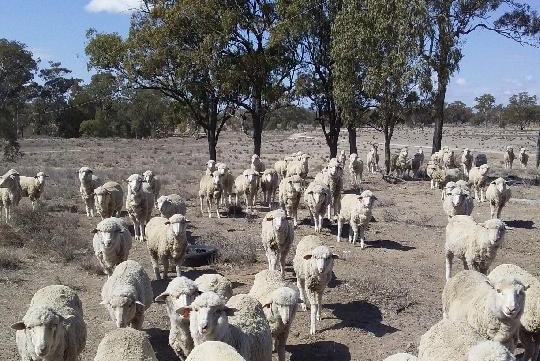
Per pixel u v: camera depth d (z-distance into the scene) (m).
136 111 103.88
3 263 14.93
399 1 32.44
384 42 33.44
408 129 129.62
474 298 8.94
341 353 10.13
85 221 21.27
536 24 38.09
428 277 14.68
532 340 9.23
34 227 18.67
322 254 10.91
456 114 181.62
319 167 39.31
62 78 112.00
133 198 17.97
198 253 15.64
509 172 38.19
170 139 96.25
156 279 14.15
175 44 34.12
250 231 20.02
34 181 23.17
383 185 32.78
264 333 8.48
